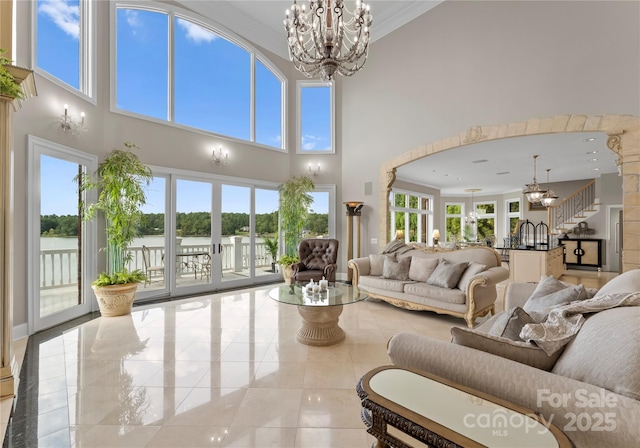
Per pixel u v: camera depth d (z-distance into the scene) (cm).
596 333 120
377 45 634
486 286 377
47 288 356
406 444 106
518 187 1072
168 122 516
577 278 720
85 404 203
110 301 389
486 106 489
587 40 404
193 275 546
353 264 492
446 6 533
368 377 126
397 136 605
